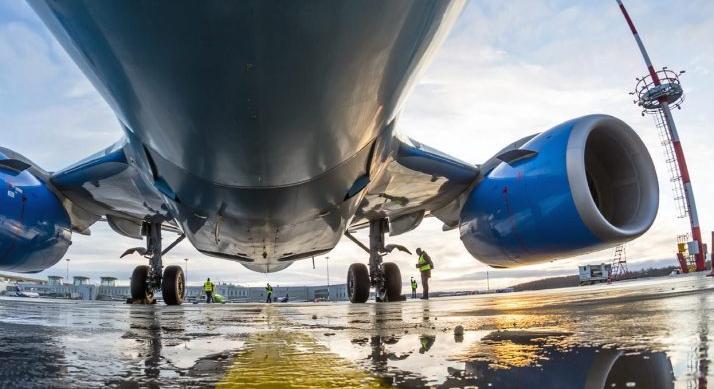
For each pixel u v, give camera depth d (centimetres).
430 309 654
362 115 466
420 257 1530
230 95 384
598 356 189
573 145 755
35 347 277
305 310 766
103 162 815
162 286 1220
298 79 369
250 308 931
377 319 474
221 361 224
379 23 348
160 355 244
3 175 861
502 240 855
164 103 414
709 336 226
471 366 186
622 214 789
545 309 517
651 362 169
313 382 171
